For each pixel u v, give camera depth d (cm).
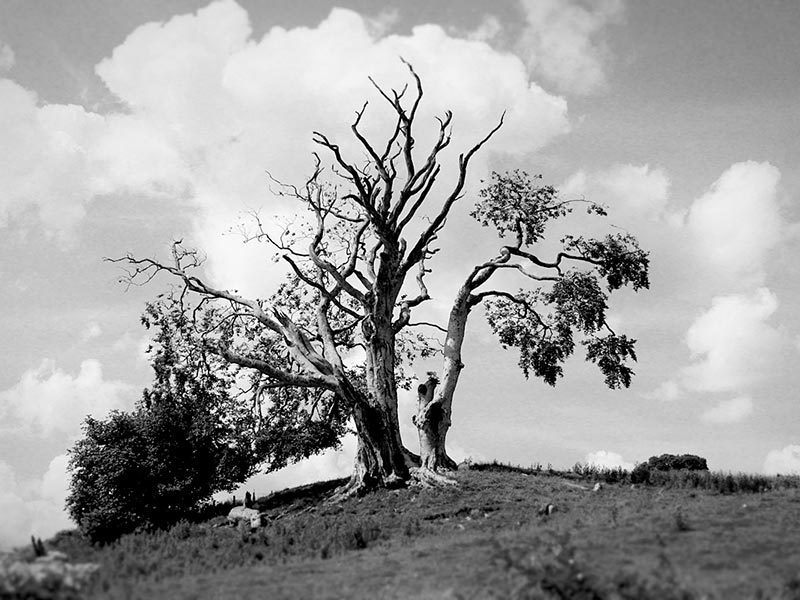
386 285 3850
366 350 3825
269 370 3766
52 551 2455
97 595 1831
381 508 3309
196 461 3644
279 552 2548
